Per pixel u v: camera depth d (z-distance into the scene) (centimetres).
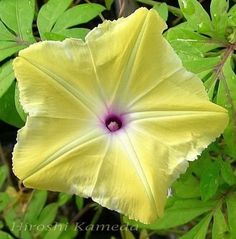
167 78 13
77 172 13
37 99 12
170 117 13
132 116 13
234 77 15
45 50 12
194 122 13
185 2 15
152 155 13
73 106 13
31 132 12
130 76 13
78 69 13
